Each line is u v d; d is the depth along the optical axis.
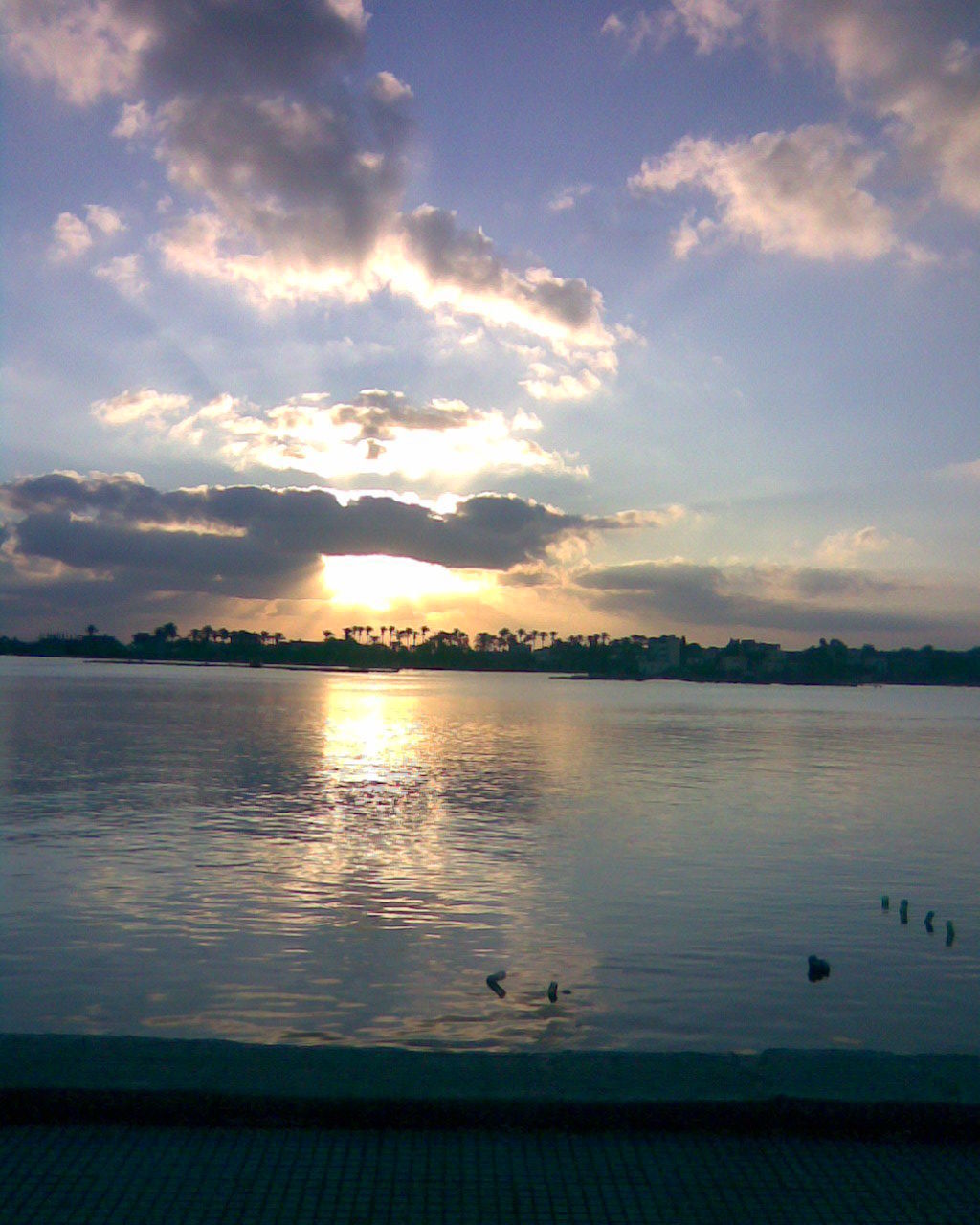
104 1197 3.44
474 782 29.12
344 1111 3.90
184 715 57.97
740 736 53.00
